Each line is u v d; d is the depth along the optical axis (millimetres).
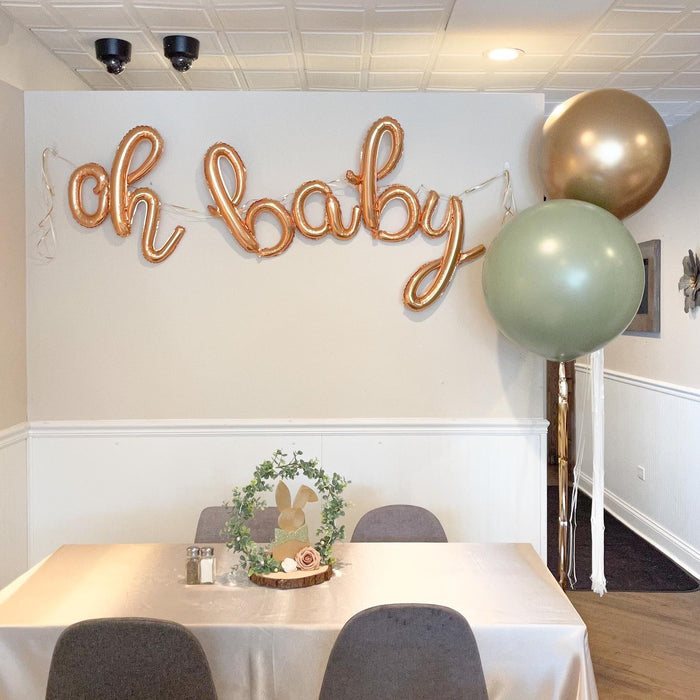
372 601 2469
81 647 2080
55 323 3998
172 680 2102
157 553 2910
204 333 4008
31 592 2541
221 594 2521
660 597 4449
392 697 2141
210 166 3848
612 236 3191
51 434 3994
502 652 2301
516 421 4027
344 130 3971
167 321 4000
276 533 2676
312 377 4027
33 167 3961
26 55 3969
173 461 4016
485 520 4055
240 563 2803
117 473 4016
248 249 3926
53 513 4020
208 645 2291
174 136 3957
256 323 4008
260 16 3744
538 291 3168
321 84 4828
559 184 3471
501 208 4008
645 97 5004
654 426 5449
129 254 3975
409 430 4027
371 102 3969
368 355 4027
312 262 3992
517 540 4062
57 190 3963
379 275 4000
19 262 3908
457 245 3912
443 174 3994
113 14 3727
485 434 4035
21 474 3928
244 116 3959
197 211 3967
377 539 3205
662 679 3479
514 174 3990
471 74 4590
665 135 3402
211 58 4348
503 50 4172
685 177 4992
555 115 3502
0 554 3686
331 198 3914
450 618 2109
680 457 5051
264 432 4012
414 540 3207
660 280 5344
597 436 3957
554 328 3211
